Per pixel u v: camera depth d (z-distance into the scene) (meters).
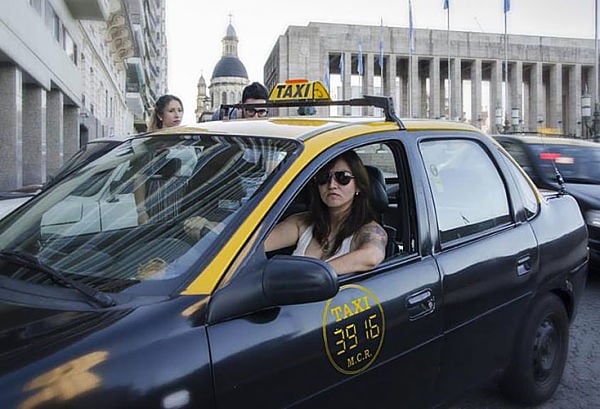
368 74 81.00
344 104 3.38
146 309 2.00
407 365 2.69
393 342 2.60
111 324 1.92
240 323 2.10
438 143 3.31
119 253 2.38
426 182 3.05
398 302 2.66
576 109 85.75
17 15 18.09
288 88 4.09
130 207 2.70
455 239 3.15
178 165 2.80
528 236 3.66
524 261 3.54
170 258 2.25
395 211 3.15
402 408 2.69
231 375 2.01
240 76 99.25
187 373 1.91
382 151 3.14
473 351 3.12
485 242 3.31
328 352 2.32
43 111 22.45
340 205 2.89
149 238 2.43
